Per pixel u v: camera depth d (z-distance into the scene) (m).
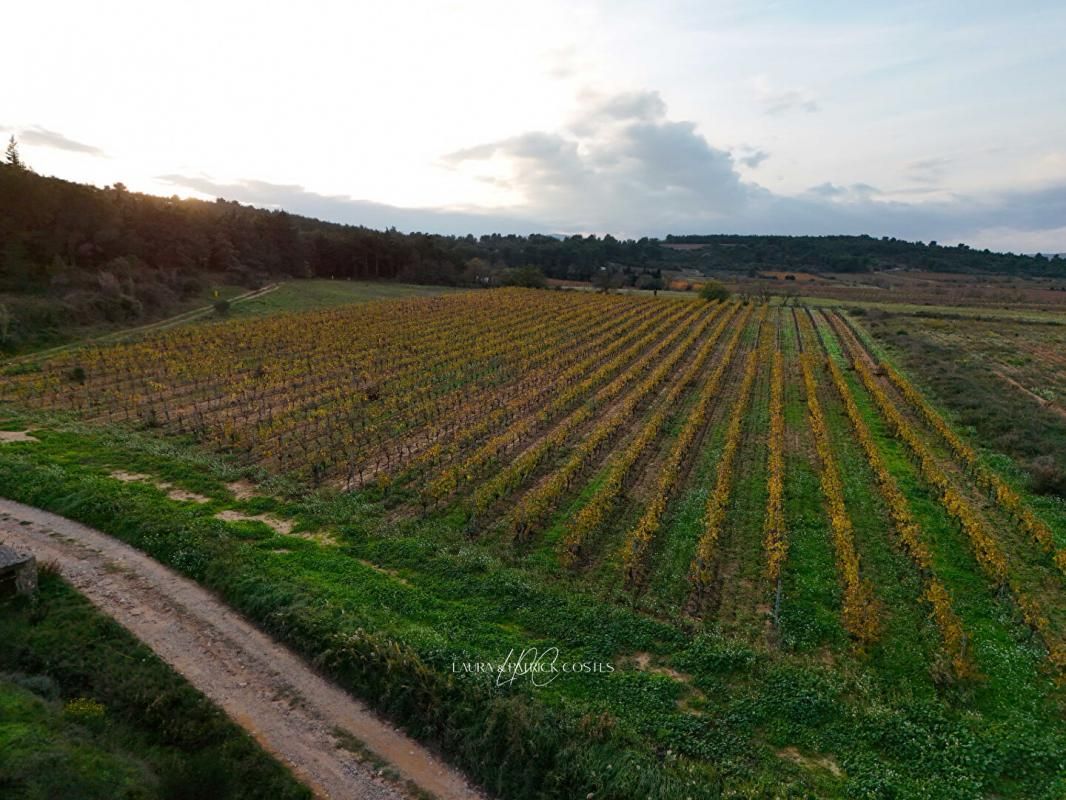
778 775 16.09
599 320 98.56
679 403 52.38
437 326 87.62
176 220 108.62
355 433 43.12
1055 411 52.00
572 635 21.28
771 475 34.84
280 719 17.69
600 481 35.34
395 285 144.88
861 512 31.97
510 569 25.33
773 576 24.61
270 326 80.12
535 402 52.22
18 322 64.12
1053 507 33.00
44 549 25.66
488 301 117.00
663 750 16.83
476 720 17.28
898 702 18.77
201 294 99.25
